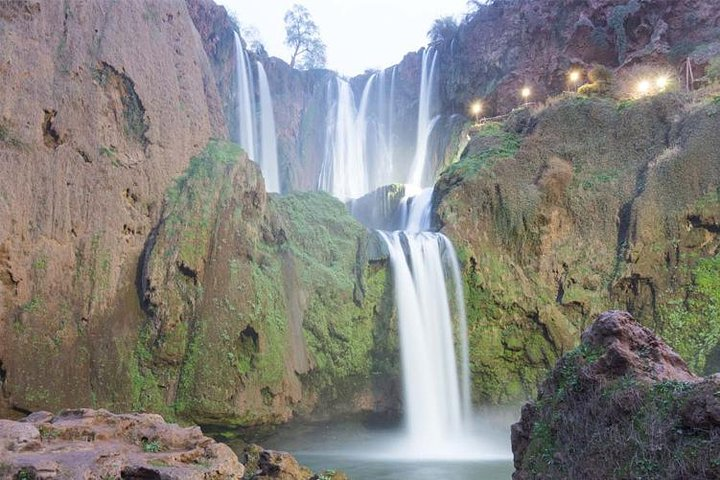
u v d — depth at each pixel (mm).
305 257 26375
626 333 9180
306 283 25609
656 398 7914
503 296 27734
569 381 9258
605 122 30422
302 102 47906
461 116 44625
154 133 24047
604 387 8656
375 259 27719
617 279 27078
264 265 23812
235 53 39188
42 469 9352
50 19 22406
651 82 33312
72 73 22344
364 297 27031
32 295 20016
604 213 28812
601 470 8062
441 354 26828
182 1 28062
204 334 21375
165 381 21078
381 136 50250
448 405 26516
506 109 41438
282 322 23141
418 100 49531
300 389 23297
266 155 40969
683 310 25469
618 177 29125
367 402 26219
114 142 23078
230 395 21047
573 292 27844
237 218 23531
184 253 21938
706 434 7242
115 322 21234
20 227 20062
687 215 26375
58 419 12852
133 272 22172
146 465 10406
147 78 24484
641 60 35281
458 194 29703
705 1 35938
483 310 27922
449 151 43688
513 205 29391
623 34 37844
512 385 27297
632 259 26891
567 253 28797
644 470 7531
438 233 28547
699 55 33656
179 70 26531
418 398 26312
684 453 7258
